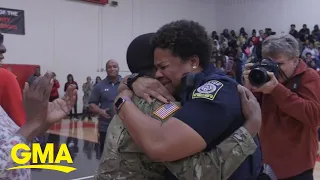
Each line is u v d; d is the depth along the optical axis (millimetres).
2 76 2021
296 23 16969
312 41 15398
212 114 1134
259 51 2412
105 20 15438
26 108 1119
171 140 1109
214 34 18156
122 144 1248
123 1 15914
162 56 1249
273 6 17500
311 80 2018
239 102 1216
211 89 1180
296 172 2041
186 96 1246
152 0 16844
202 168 1139
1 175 1065
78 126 11125
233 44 17250
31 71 13422
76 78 14672
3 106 1994
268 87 1909
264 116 2164
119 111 1234
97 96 4285
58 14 14172
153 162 1254
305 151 2043
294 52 2033
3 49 2246
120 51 15938
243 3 18328
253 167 1243
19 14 13242
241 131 1169
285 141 2061
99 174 1312
